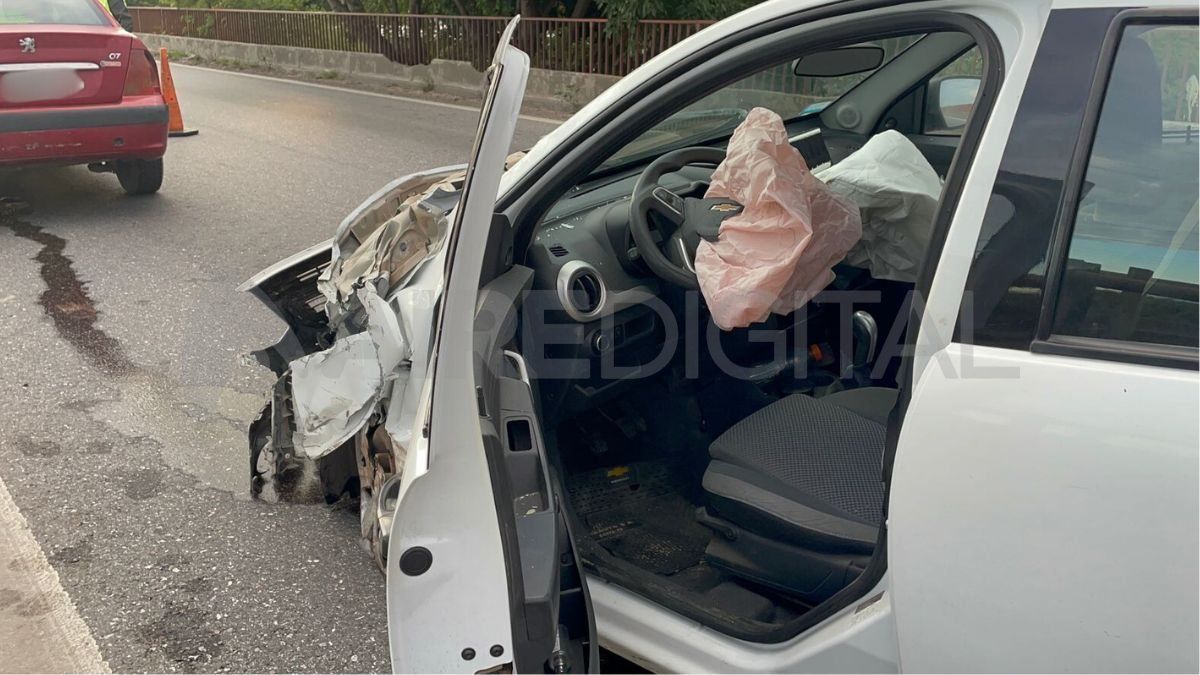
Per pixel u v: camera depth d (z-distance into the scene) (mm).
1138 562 1196
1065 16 1363
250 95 12633
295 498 3021
